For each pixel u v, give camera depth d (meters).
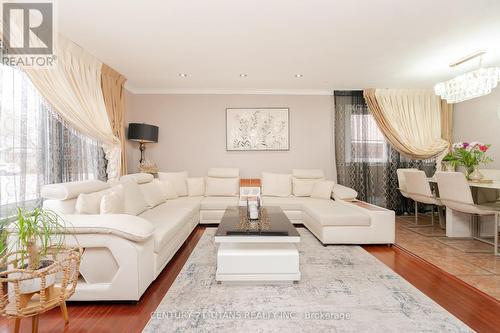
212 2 2.08
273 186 4.51
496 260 2.65
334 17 2.32
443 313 1.69
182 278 2.22
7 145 2.06
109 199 2.24
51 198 2.02
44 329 1.55
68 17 2.29
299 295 1.93
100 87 3.32
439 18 2.34
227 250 2.19
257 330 1.52
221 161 4.88
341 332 1.50
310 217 3.55
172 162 4.84
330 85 4.48
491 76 2.90
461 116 4.62
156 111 4.79
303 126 4.87
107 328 1.56
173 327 1.55
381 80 4.20
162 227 2.40
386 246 3.11
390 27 2.50
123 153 3.98
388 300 1.86
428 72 3.81
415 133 4.67
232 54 3.14
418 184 3.84
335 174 4.89
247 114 4.83
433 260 2.66
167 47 2.94
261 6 2.14
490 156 4.09
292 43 2.84
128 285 1.79
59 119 2.60
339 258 2.68
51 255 1.54
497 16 2.31
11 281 1.22
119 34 2.62
